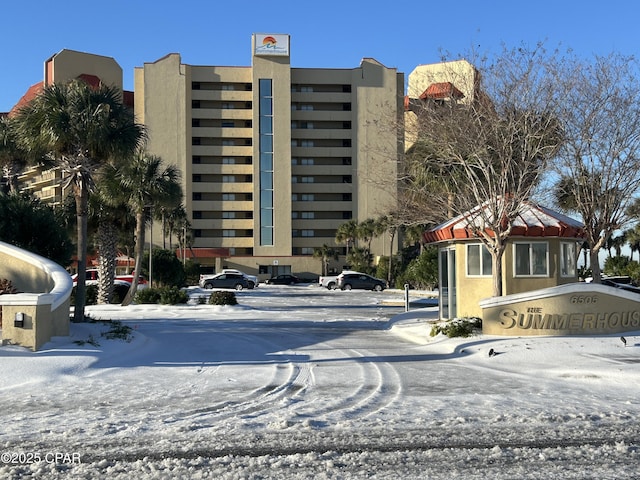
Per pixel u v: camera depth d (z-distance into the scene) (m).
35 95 19.17
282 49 89.88
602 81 18.98
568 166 19.44
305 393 10.37
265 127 90.12
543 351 14.52
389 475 6.05
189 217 89.56
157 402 9.73
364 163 91.31
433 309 27.05
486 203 18.81
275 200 90.19
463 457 6.65
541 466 6.33
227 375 12.21
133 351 14.90
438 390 10.56
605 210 19.78
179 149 89.00
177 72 89.38
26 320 13.29
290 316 26.95
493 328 16.91
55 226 23.59
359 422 8.23
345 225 85.94
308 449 6.99
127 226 32.97
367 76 92.06
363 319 25.66
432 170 21.06
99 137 18.61
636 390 10.54
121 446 7.15
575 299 16.77
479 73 18.94
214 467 6.33
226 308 29.83
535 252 19.09
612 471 6.14
